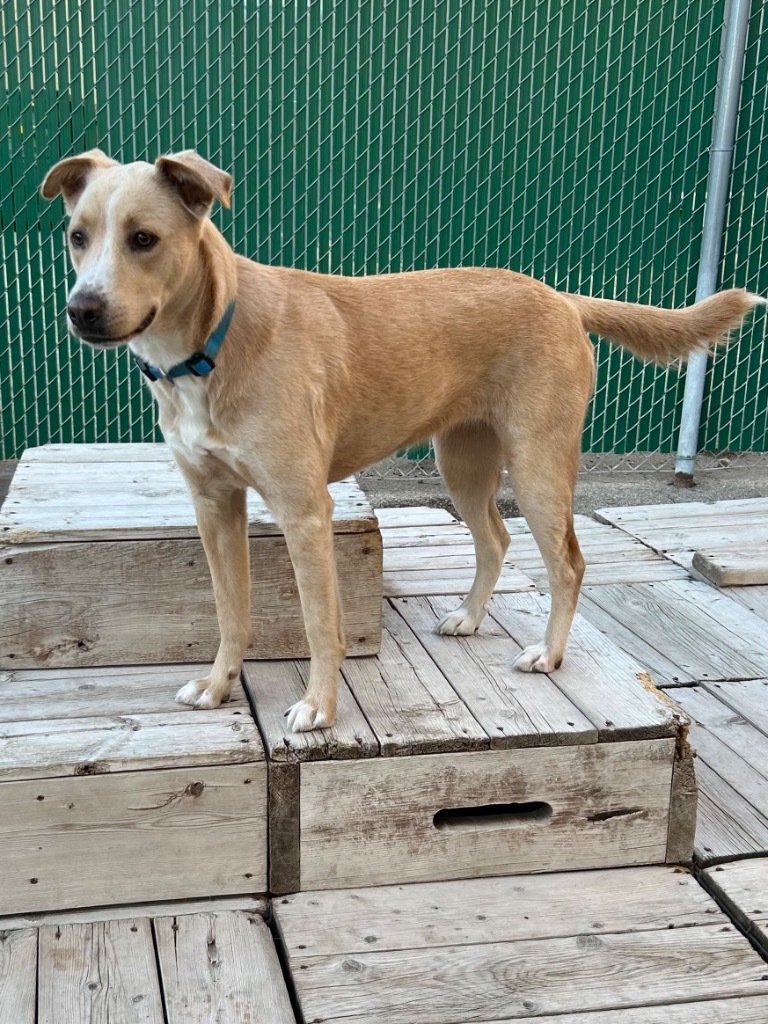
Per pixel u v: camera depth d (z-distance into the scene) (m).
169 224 1.18
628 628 2.19
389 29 2.76
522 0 2.78
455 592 1.93
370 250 2.93
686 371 3.09
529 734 1.34
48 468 1.87
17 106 2.66
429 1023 1.14
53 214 2.74
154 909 1.31
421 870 1.37
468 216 2.94
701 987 1.20
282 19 2.71
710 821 1.51
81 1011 1.14
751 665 2.02
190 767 1.28
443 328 1.45
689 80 2.88
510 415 1.51
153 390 1.34
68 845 1.27
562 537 1.54
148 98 2.71
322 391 1.33
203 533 1.39
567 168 2.93
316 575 1.33
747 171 2.98
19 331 2.80
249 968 1.21
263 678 1.51
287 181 2.84
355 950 1.24
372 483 3.03
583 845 1.40
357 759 1.31
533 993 1.18
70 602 1.50
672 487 3.09
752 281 3.07
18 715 1.37
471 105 2.85
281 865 1.32
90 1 2.62
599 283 3.04
